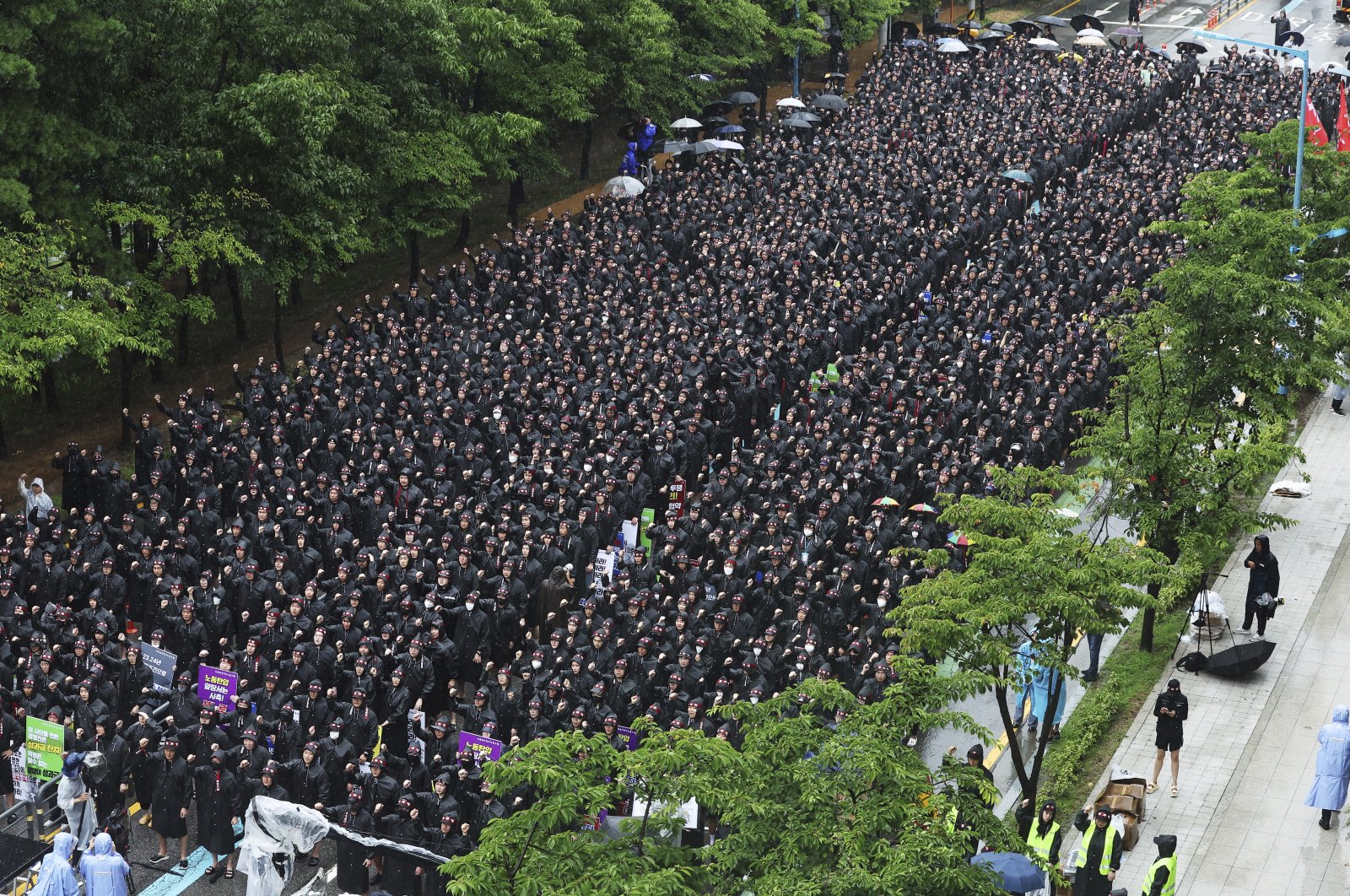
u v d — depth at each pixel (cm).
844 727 2228
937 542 3672
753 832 2109
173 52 4625
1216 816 3036
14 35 4244
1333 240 4775
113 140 4534
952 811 2212
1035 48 8106
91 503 4038
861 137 6344
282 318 5594
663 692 3083
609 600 3322
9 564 3628
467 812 2773
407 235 5634
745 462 4050
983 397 4356
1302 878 2862
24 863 2848
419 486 3878
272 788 2831
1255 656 3434
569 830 2206
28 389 4306
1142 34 9531
